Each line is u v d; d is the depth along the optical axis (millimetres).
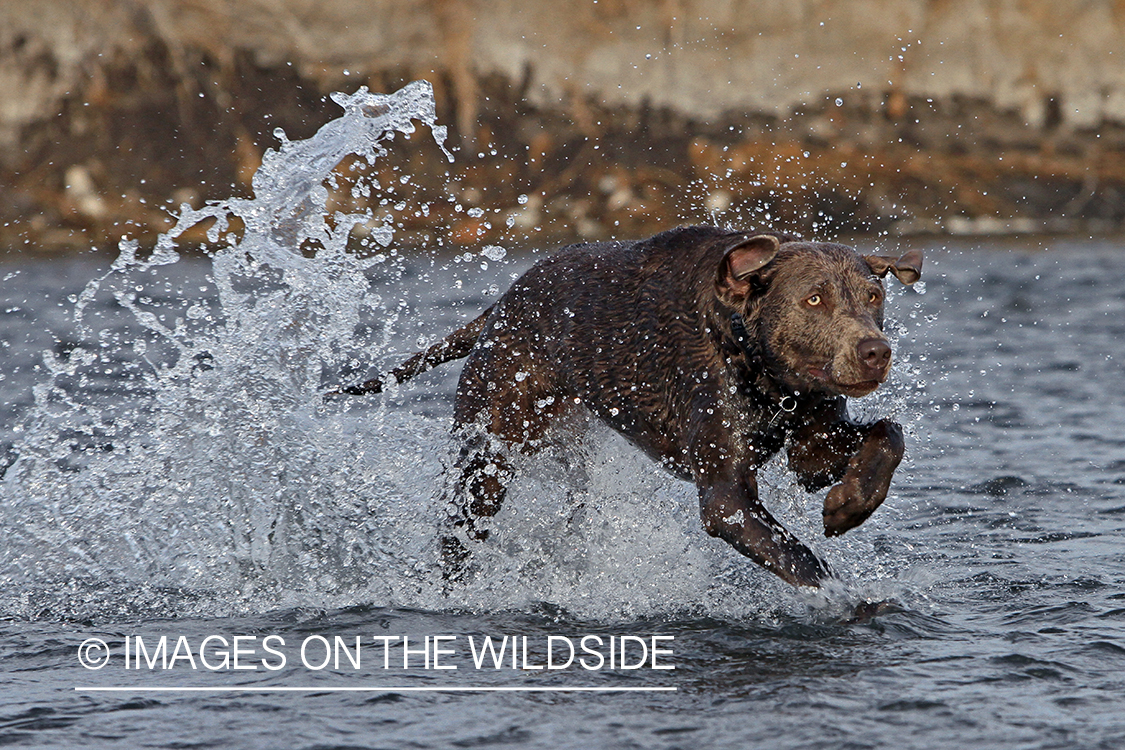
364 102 15070
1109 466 17031
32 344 28484
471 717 8961
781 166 49719
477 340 13891
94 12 49688
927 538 13852
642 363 12188
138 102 49500
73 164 48156
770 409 11586
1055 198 50281
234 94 50312
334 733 8688
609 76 51656
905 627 10750
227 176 48844
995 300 34219
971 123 52344
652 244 12609
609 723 8766
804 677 9609
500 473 13336
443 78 51062
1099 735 8289
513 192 48562
